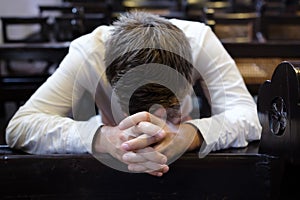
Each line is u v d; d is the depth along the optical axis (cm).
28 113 86
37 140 80
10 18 300
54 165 67
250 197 68
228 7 469
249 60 195
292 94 58
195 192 69
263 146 69
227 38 269
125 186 69
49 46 211
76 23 256
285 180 62
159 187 69
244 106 92
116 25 80
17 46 211
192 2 421
